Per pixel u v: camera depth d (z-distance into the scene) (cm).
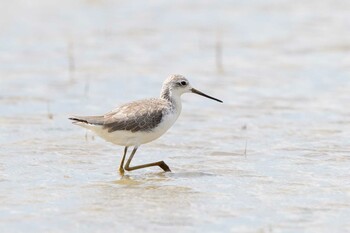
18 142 1625
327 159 1505
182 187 1337
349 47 2555
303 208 1209
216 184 1352
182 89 1491
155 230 1110
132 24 2902
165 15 3042
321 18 2950
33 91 2098
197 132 1730
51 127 1756
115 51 2562
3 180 1361
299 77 2241
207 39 2709
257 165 1474
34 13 3028
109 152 1573
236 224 1136
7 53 2520
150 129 1423
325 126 1762
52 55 2508
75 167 1462
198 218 1164
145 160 1523
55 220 1151
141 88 2133
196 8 3145
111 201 1252
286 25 2867
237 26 2877
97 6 3155
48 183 1352
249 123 1802
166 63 2416
